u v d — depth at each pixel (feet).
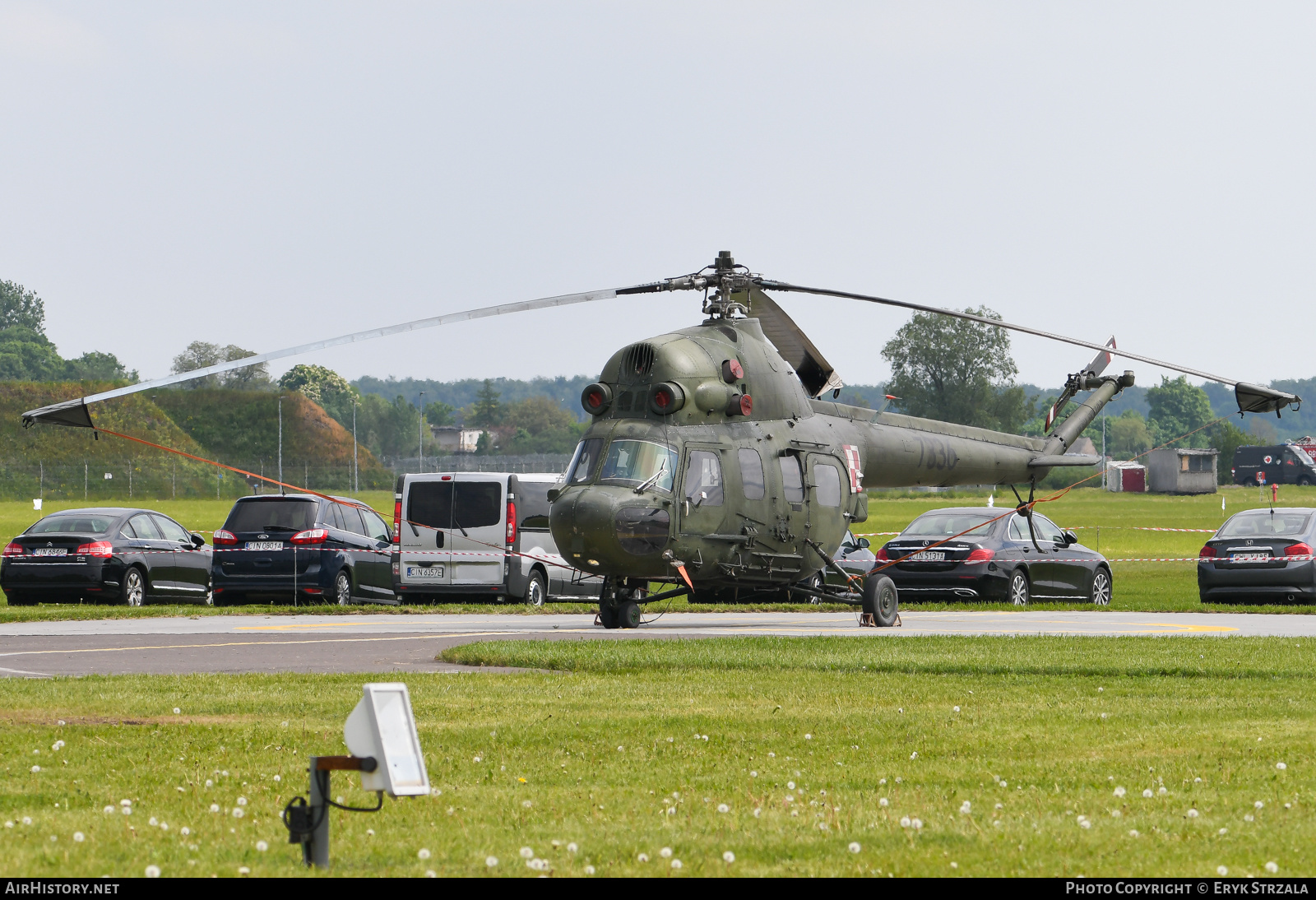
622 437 168.04
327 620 196.65
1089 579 244.63
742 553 174.40
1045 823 60.54
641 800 67.00
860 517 196.75
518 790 69.56
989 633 163.73
